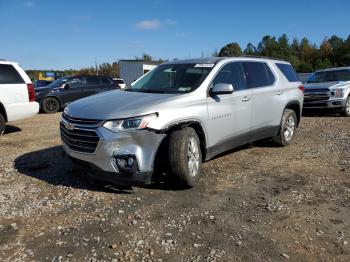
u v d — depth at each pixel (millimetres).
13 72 10000
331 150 7742
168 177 5496
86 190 5371
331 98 13188
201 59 6680
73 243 3926
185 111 5434
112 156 4945
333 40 77312
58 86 16922
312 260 3645
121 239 4004
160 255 3703
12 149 8000
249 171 6305
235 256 3689
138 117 4977
